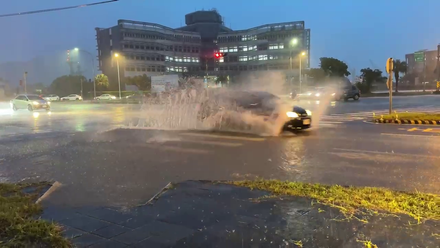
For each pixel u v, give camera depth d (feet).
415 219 13.33
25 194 18.17
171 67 357.00
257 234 12.51
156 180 21.15
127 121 58.08
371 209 14.49
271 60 332.60
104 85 256.32
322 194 16.62
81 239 12.48
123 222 14.10
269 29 335.06
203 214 14.66
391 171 21.81
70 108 108.78
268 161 25.71
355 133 38.99
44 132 45.50
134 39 326.65
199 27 384.88
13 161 27.55
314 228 12.82
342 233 12.30
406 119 48.42
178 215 14.62
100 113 81.66
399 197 15.96
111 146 33.53
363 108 82.12
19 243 11.74
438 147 29.30
